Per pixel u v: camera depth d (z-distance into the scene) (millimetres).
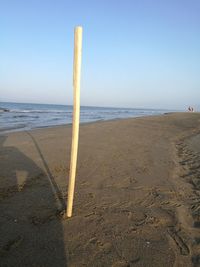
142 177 6594
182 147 11227
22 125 22906
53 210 4582
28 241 3641
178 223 4273
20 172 6719
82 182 6109
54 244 3590
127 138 13055
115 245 3605
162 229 4066
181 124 22406
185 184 6184
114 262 3268
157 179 6480
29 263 3211
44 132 15008
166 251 3508
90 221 4238
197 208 4875
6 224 4078
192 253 3486
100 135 13836
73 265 3201
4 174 6523
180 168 7547
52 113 51562
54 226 4051
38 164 7551
